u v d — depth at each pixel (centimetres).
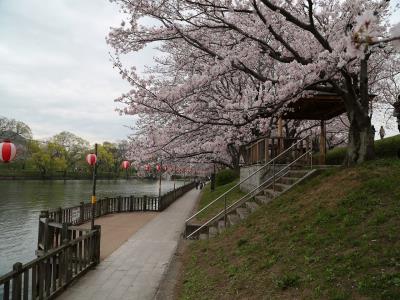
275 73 1363
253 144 1594
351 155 1009
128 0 961
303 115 1509
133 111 1080
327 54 817
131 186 7138
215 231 1091
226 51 1063
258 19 1029
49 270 652
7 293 511
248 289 540
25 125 7062
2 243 1582
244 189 1675
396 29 263
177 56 1418
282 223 776
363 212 641
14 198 3528
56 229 1000
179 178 10850
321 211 732
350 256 505
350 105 997
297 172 1195
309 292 459
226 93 1520
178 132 1359
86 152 8950
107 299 671
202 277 685
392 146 1214
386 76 1628
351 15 879
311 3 818
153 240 1280
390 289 403
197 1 969
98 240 929
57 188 5241
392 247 493
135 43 1059
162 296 651
